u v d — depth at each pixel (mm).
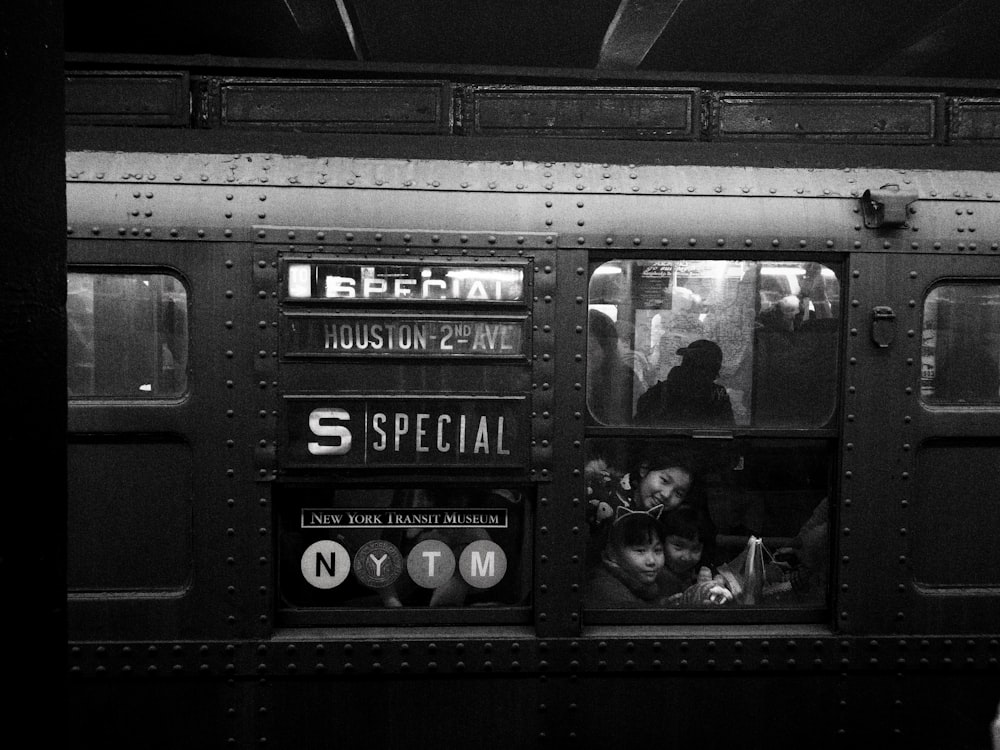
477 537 2568
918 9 3447
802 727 2559
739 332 2572
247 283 2465
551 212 2529
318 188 2516
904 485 2561
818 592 2621
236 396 2467
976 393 2609
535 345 2512
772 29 3711
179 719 2475
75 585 2467
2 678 759
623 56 4055
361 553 2551
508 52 4035
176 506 2484
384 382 2488
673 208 2545
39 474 821
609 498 2584
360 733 2500
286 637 2490
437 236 2496
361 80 2592
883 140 2658
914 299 2562
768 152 2648
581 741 2531
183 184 2494
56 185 848
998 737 1630
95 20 3531
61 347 861
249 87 2582
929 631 2572
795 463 2609
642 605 2596
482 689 2512
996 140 2674
